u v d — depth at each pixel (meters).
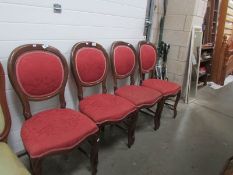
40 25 1.61
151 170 1.76
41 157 1.18
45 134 1.27
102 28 2.09
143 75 2.51
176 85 2.45
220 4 3.99
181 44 3.05
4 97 1.25
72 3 1.76
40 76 1.50
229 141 2.31
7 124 1.25
